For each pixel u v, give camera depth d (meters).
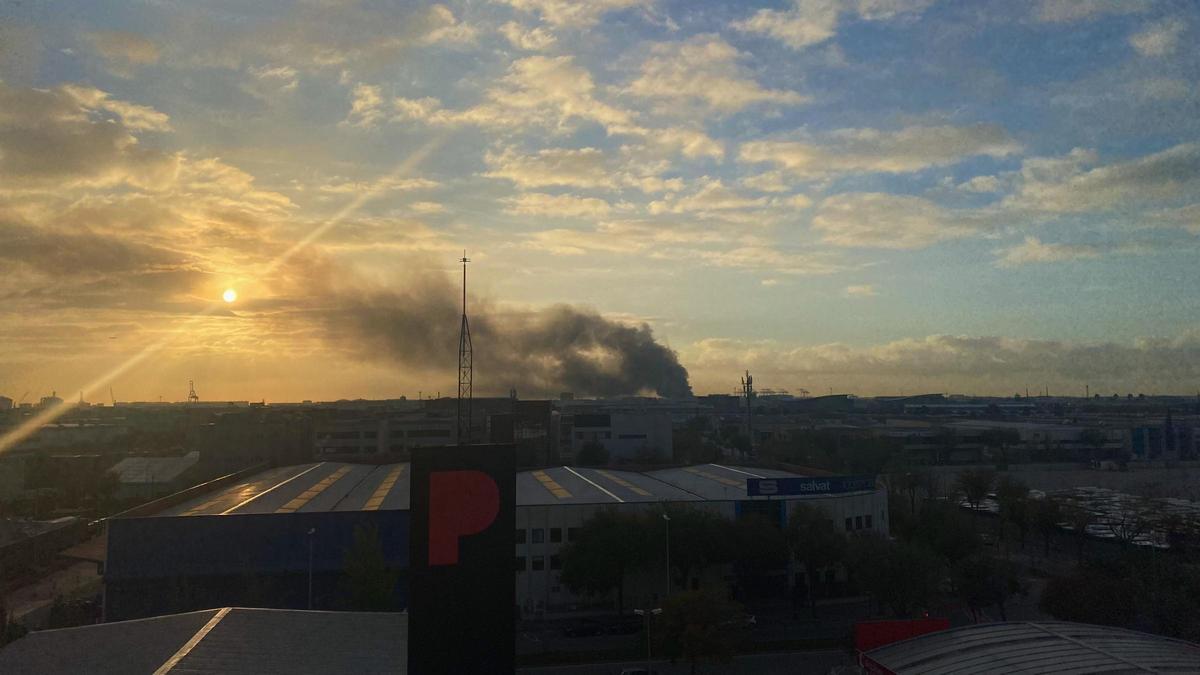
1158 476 143.38
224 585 63.62
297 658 37.00
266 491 86.12
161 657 36.09
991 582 61.38
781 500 76.88
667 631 51.06
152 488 123.62
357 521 66.19
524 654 56.56
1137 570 59.03
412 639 22.94
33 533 87.50
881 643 46.78
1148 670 33.91
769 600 72.50
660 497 80.31
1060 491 122.31
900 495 107.06
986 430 192.00
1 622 49.47
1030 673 34.69
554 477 101.06
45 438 198.50
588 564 64.62
